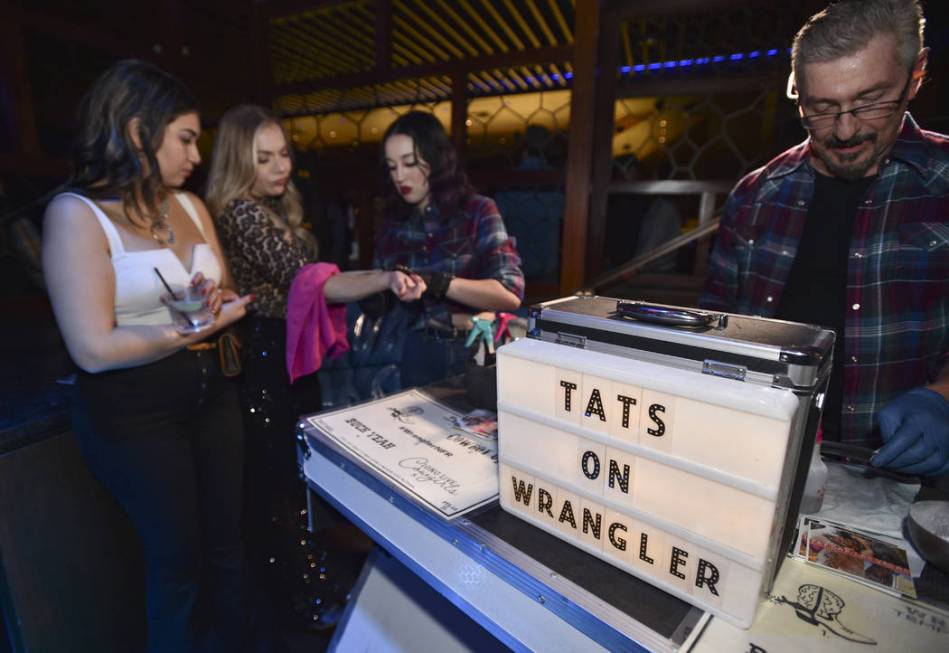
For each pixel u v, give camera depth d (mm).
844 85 736
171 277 1008
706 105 2535
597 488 503
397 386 1531
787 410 371
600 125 2674
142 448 988
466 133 2926
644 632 431
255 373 1300
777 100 2365
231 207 1238
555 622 500
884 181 959
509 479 587
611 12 2512
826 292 1058
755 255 1149
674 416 431
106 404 953
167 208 1052
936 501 566
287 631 1360
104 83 922
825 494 652
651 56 2598
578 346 533
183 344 989
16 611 1086
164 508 1026
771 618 448
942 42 1637
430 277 1238
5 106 2033
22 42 2057
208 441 1135
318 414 884
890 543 548
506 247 1364
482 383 899
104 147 925
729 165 2539
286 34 3191
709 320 490
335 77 3047
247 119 1231
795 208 1078
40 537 1120
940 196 921
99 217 909
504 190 2924
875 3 707
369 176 3383
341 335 1410
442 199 1361
